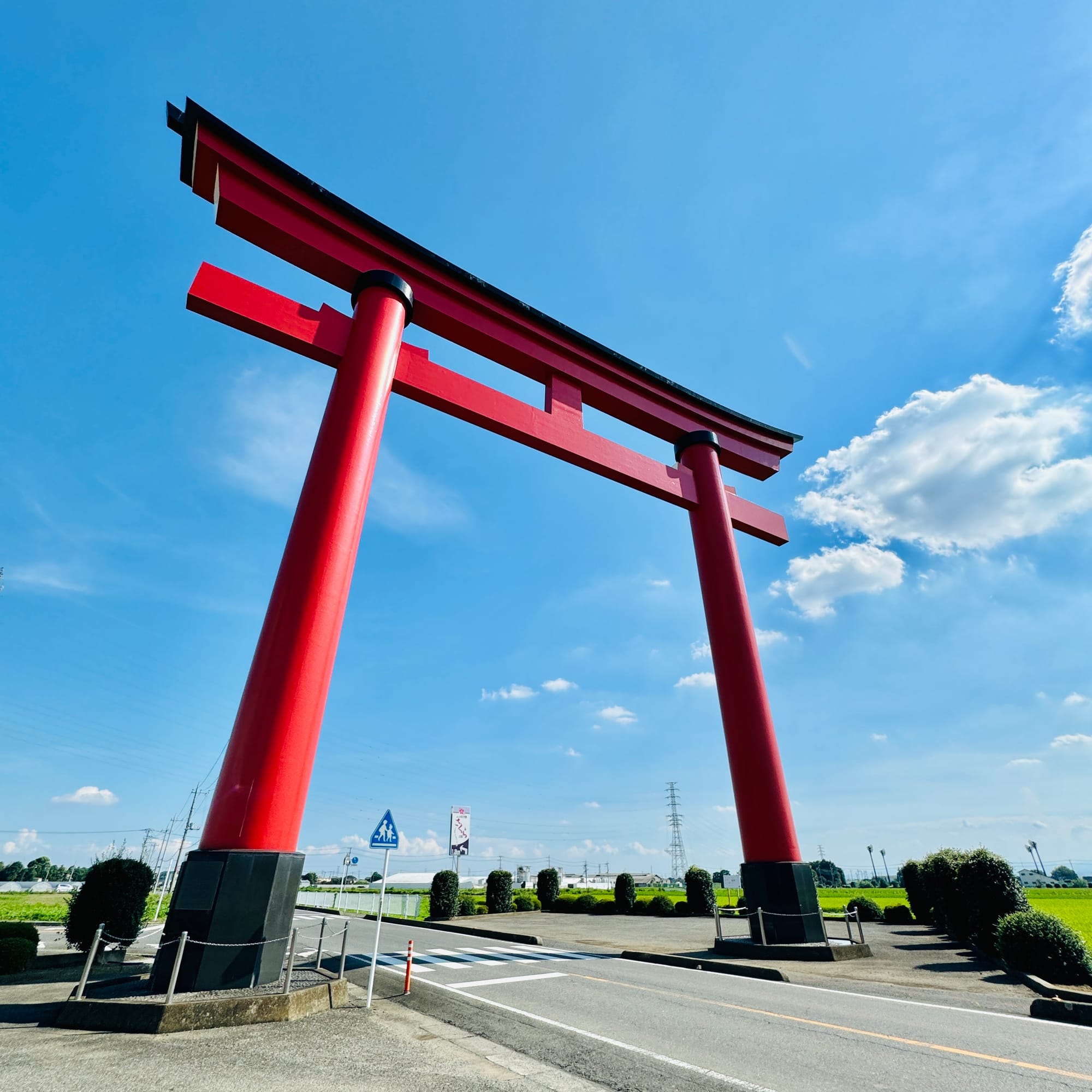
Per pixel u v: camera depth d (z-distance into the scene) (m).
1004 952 10.20
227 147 13.38
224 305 12.11
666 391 19.80
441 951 14.65
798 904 13.06
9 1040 6.48
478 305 16.45
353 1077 5.52
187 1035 6.72
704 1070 5.71
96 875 13.33
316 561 10.45
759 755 14.64
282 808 8.88
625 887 27.73
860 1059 5.98
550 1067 5.88
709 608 17.02
